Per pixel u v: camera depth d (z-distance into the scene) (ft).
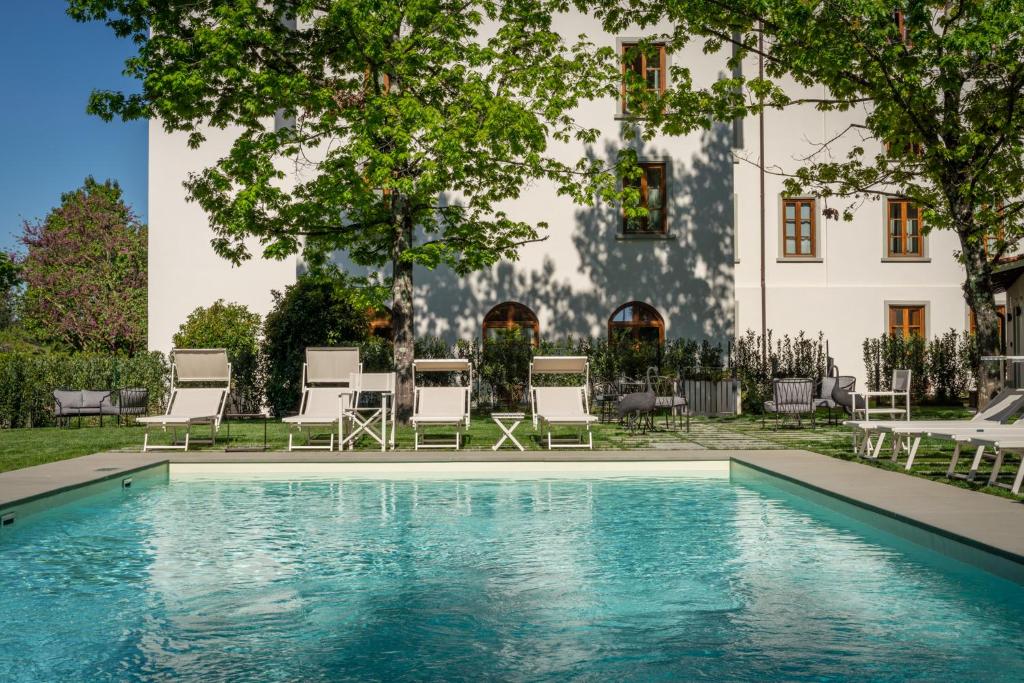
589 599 16.01
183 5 47.16
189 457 33.19
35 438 43.86
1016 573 15.33
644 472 32.65
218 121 48.34
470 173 48.96
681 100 47.67
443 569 18.38
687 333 68.13
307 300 60.54
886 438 42.22
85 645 13.57
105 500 27.20
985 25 34.45
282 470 32.60
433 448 38.58
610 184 50.19
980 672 12.01
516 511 25.11
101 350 106.52
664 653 12.96
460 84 45.47
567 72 48.32
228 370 39.27
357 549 20.30
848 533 21.79
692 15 42.57
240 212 47.21
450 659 12.80
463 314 67.31
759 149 78.79
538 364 40.73
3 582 17.47
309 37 48.47
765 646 13.25
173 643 13.66
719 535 21.63
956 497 22.62
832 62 36.86
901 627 14.17
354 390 37.73
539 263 67.62
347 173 45.93
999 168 40.83
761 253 78.64
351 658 12.89
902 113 40.50
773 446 38.42
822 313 79.71
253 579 17.65
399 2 44.86
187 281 65.72
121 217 117.80
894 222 80.84
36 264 109.81
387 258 55.77
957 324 80.18
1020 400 30.32
